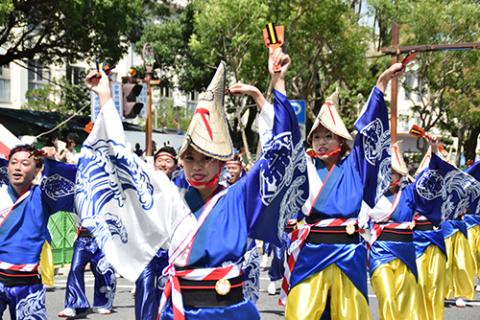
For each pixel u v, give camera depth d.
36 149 5.61
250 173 4.18
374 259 7.15
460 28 27.45
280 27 4.25
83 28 20.56
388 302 6.84
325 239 5.86
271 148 4.14
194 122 4.13
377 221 7.29
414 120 41.69
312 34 23.44
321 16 22.84
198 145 4.07
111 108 4.45
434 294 8.00
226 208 4.14
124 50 22.61
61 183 5.49
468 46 15.06
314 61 24.62
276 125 4.16
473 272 9.66
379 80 6.02
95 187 4.43
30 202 5.55
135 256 4.43
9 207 5.56
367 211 7.29
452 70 28.73
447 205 7.96
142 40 30.58
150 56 13.01
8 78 33.56
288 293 5.98
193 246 4.11
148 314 6.45
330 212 5.89
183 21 30.59
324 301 5.79
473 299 10.27
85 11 19.78
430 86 29.52
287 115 4.17
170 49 30.52
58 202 5.54
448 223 9.62
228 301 4.05
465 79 28.97
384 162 6.09
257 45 21.42
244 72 22.39
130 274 4.43
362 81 26.70
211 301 4.04
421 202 7.76
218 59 23.67
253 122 34.59
